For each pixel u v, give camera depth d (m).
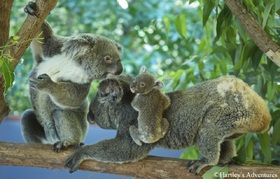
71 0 13.69
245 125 6.01
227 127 6.00
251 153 7.90
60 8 13.96
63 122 7.41
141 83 6.08
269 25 7.49
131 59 13.30
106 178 10.74
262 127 6.11
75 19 13.92
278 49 6.63
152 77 6.16
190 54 12.27
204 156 6.07
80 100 7.40
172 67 12.84
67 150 6.46
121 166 6.22
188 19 13.10
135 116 6.35
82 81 7.41
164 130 6.11
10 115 12.53
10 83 5.56
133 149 6.19
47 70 7.34
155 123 6.00
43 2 6.18
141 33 13.86
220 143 6.09
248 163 6.55
